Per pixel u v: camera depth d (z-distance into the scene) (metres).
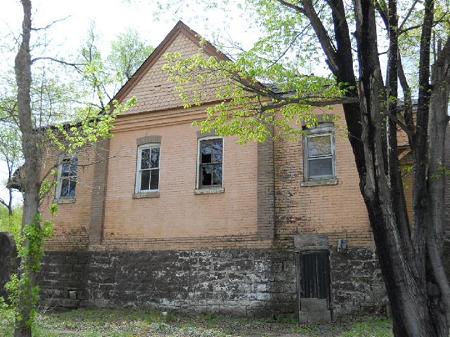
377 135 6.06
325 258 12.48
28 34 9.03
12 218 18.34
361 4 6.29
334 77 7.24
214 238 13.91
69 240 16.28
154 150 15.79
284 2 7.57
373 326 10.54
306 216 12.98
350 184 12.70
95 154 16.50
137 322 12.01
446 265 11.33
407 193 11.88
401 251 5.95
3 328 9.17
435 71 6.59
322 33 7.09
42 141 10.43
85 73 10.80
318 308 12.16
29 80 8.84
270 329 11.35
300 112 8.98
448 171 6.40
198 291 13.70
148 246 14.84
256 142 13.98
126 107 11.54
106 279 15.16
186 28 16.03
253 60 8.55
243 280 13.19
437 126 6.45
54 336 9.41
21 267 9.05
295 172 13.37
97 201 16.02
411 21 7.61
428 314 5.85
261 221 13.37
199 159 14.88
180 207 14.68
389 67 6.80
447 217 11.63
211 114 8.81
